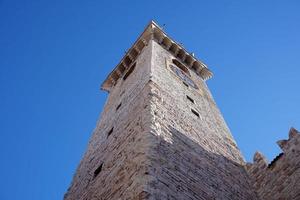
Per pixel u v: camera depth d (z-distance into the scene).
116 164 14.56
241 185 16.94
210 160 16.58
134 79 24.55
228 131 22.91
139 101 18.64
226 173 16.77
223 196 14.35
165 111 17.44
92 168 17.58
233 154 19.77
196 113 21.14
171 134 15.45
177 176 12.72
